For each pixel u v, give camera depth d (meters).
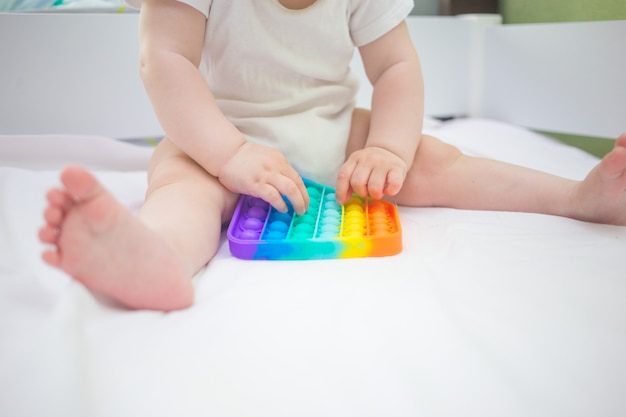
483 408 0.41
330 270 0.67
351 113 1.02
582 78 1.42
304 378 0.45
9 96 1.41
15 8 1.52
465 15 1.80
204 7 0.88
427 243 0.77
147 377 0.44
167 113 0.83
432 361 0.47
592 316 0.54
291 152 0.92
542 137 1.47
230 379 0.44
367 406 0.42
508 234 0.79
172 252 0.56
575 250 0.72
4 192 0.89
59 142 1.30
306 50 0.95
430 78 1.75
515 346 0.49
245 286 0.62
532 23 1.70
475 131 1.51
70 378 0.40
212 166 0.81
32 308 0.55
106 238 0.50
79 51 1.43
